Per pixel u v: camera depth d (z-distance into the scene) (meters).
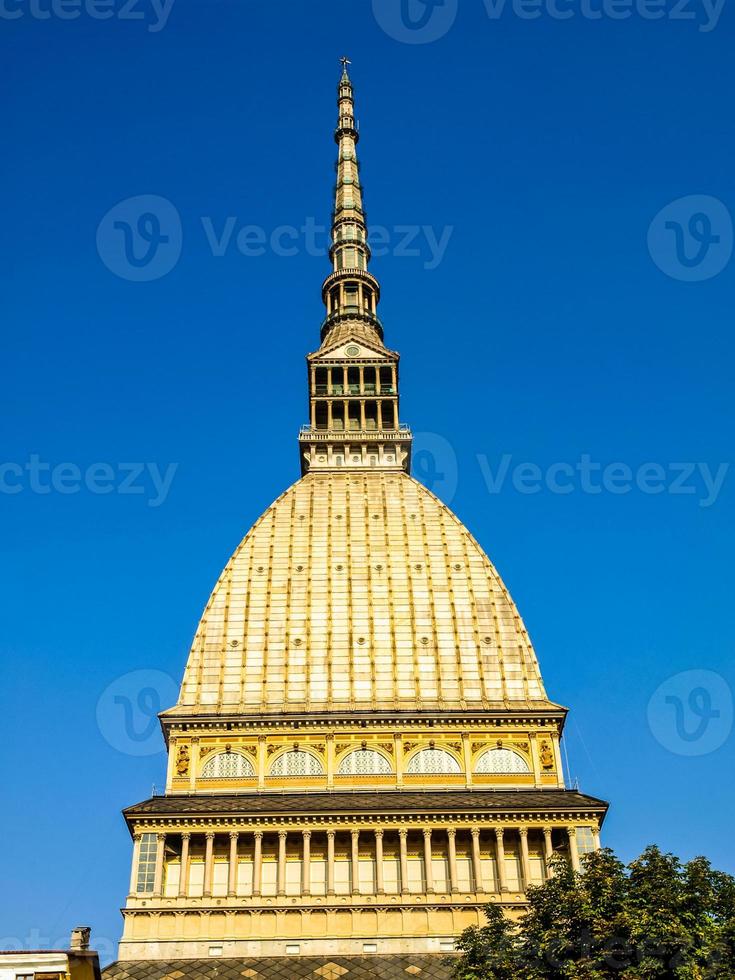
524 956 68.19
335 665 118.50
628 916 64.94
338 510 132.38
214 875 101.88
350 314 157.38
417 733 112.88
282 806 104.38
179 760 111.12
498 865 102.19
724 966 62.41
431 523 130.88
